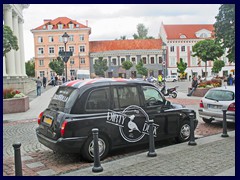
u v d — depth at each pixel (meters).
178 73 77.75
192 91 25.05
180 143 8.30
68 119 6.74
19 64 47.50
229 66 75.50
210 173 5.77
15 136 10.23
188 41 78.12
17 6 46.72
